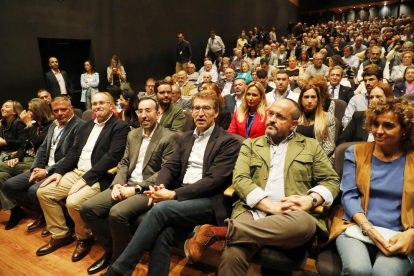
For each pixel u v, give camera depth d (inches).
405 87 151.1
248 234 57.1
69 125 107.1
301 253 59.2
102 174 92.5
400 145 59.0
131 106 131.6
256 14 498.6
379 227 56.9
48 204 91.7
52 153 107.4
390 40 313.7
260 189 65.2
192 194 70.9
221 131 79.7
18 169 114.6
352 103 122.0
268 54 311.6
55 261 86.5
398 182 57.9
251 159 71.6
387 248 51.9
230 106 150.7
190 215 69.4
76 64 271.4
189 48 339.9
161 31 331.6
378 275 50.0
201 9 382.3
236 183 67.9
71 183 96.1
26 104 228.2
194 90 223.0
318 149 69.1
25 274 80.8
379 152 60.9
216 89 123.4
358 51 289.1
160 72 337.1
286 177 67.1
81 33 259.1
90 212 80.0
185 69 335.6
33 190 96.3
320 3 665.0
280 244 57.1
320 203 62.2
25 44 223.6
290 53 344.8
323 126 90.4
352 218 59.6
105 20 276.7
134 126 129.6
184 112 131.7
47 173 101.7
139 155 90.5
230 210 74.0
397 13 670.5
